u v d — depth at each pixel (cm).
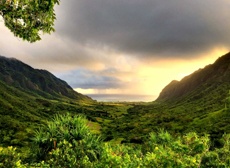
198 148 727
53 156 821
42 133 899
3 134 10944
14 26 666
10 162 746
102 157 801
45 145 877
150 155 722
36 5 635
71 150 813
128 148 1016
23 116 16862
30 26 668
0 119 13875
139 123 18400
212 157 854
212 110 17512
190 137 751
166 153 699
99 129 16512
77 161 793
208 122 13512
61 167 789
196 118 15738
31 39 696
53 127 896
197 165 688
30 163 850
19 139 9838
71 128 904
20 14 630
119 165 766
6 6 611
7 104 18150
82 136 871
